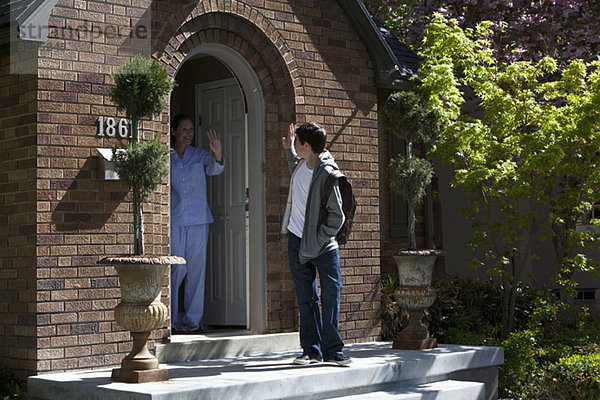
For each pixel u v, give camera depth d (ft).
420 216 42.27
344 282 33.42
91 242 26.07
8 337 25.70
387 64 35.12
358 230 34.19
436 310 38.06
